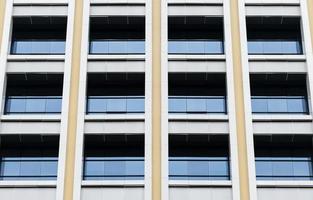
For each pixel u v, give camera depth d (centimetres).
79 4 4500
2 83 4225
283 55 4353
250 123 4078
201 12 4484
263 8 4506
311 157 4106
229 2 4506
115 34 4503
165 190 3862
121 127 4100
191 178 4000
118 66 4294
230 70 4253
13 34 4500
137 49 4441
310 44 4372
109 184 3909
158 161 3947
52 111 4234
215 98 4275
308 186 3922
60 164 3941
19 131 4100
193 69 4281
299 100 4281
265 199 3881
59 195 3859
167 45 4359
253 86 4334
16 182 3931
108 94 4284
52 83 4347
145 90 4188
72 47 4338
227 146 4119
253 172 3922
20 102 4262
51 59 4331
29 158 4097
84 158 4069
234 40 4369
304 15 4472
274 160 4084
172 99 4256
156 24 4422
